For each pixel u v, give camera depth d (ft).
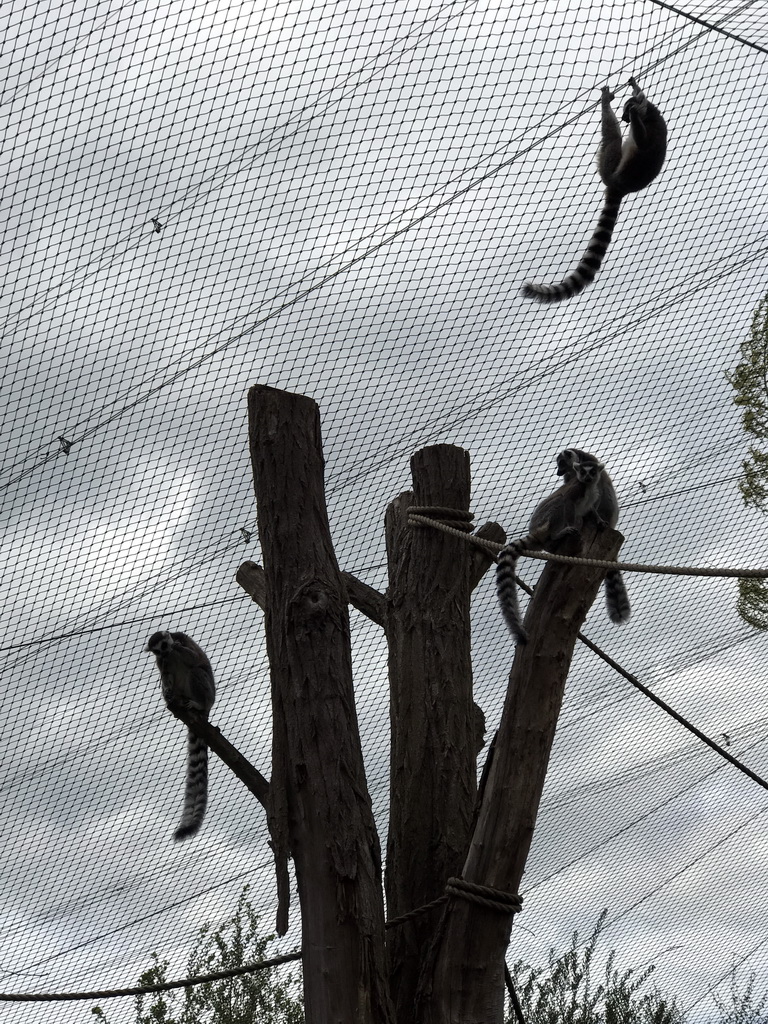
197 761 23.29
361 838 14.37
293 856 14.49
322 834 14.26
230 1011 24.82
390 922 15.38
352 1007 13.47
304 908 14.20
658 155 20.84
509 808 14.56
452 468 18.85
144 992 16.47
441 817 16.46
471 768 17.02
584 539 15.34
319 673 14.98
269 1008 25.12
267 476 16.17
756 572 12.70
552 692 14.92
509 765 14.73
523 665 15.05
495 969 14.30
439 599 17.93
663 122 20.84
